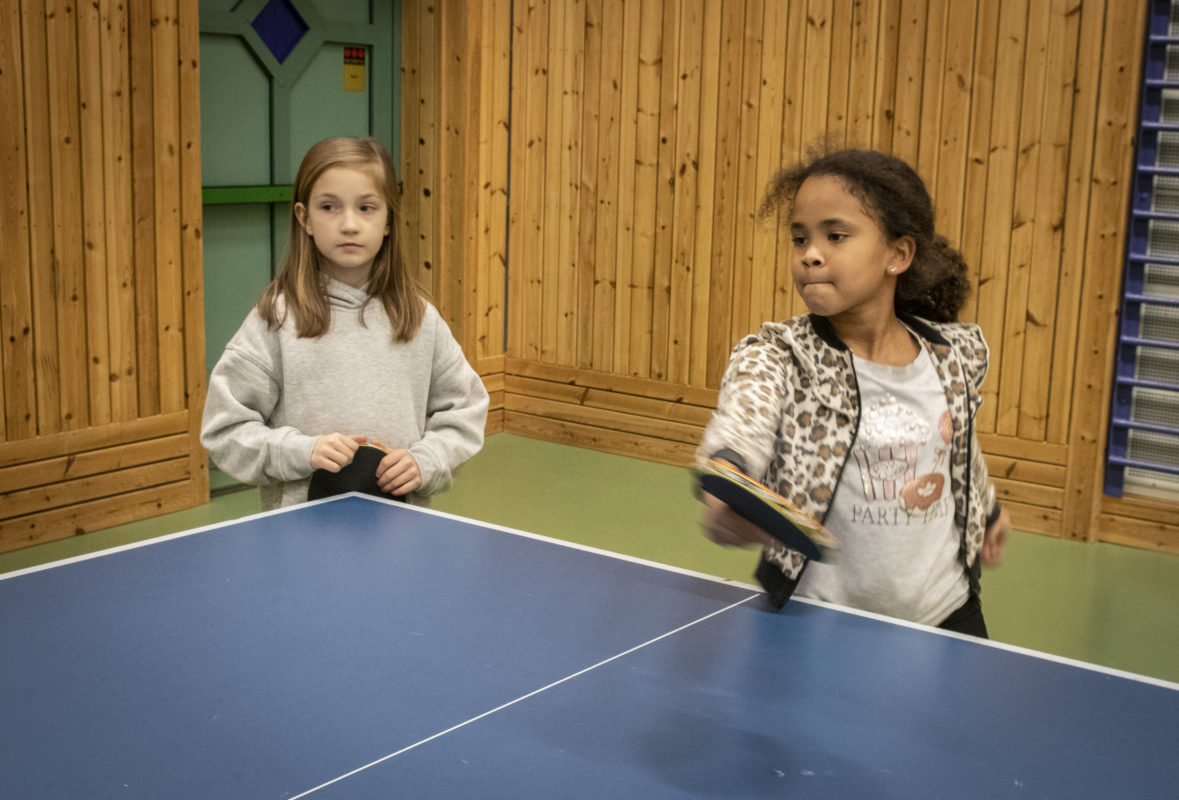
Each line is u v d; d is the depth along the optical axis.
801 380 1.68
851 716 1.28
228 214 4.77
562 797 1.09
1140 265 4.34
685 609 1.59
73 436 4.09
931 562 1.73
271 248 4.96
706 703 1.29
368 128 5.36
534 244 5.75
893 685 1.36
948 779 1.15
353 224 2.21
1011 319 4.59
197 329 4.44
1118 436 4.48
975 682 1.38
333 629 1.48
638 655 1.42
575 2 5.43
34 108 3.86
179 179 4.32
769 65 4.99
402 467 2.15
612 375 5.62
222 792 1.08
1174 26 4.21
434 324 2.41
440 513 2.01
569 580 1.69
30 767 1.12
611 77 5.39
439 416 2.41
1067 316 4.48
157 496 4.39
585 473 5.30
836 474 1.68
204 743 1.17
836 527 1.71
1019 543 4.52
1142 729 1.27
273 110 4.83
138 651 1.39
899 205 1.64
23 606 1.53
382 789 1.09
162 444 4.39
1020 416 4.62
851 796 1.11
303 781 1.10
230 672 1.34
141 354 4.28
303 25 4.91
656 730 1.23
